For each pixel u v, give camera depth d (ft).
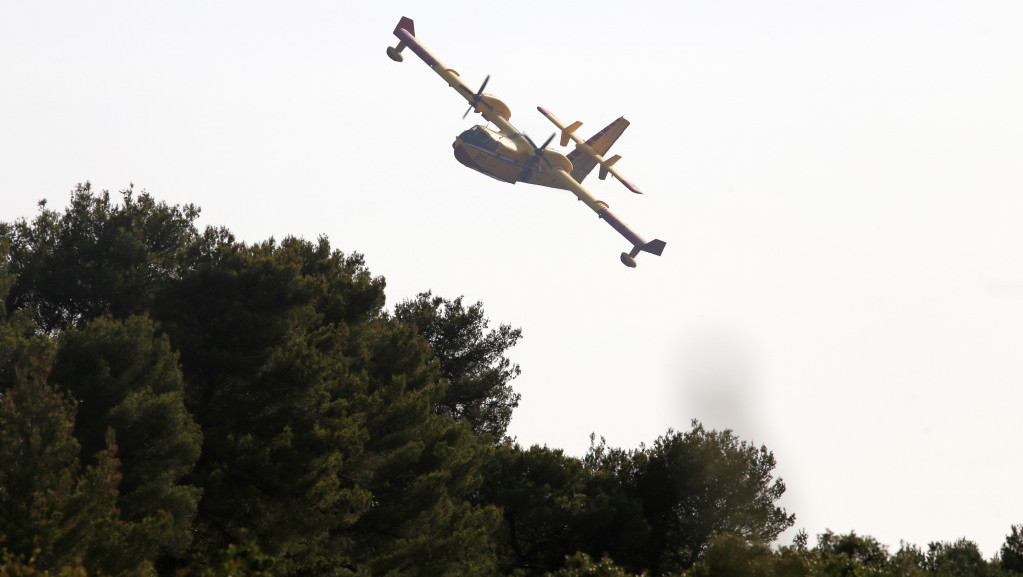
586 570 272.31
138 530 226.99
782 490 379.35
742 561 265.54
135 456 259.39
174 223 367.45
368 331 371.56
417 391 337.52
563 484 387.14
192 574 265.34
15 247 344.28
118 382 262.06
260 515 284.00
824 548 289.74
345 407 307.78
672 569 377.09
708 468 375.04
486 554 352.49
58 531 210.38
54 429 227.20
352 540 313.94
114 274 329.93
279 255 330.13
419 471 329.52
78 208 350.43
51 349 263.29
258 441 284.20
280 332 309.83
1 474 222.48
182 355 302.04
